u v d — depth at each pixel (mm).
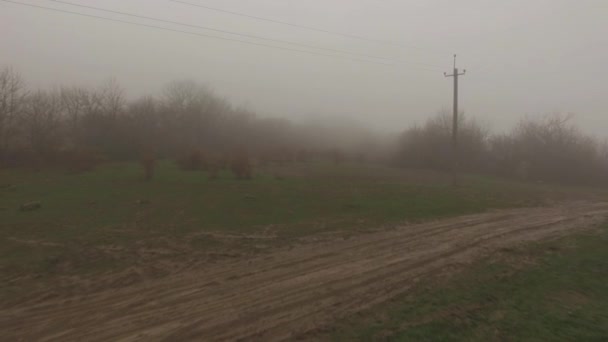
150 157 23656
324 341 5223
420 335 5438
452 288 7355
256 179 24047
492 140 45688
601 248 11008
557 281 8062
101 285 7320
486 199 20516
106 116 37844
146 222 12508
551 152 41875
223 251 9609
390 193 20297
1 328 5582
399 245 10570
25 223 12195
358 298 6777
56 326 5645
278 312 6156
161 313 6094
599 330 5883
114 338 5293
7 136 30734
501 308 6527
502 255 9867
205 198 16891
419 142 45469
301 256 9328
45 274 7898
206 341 5223
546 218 15562
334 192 19781
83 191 18594
